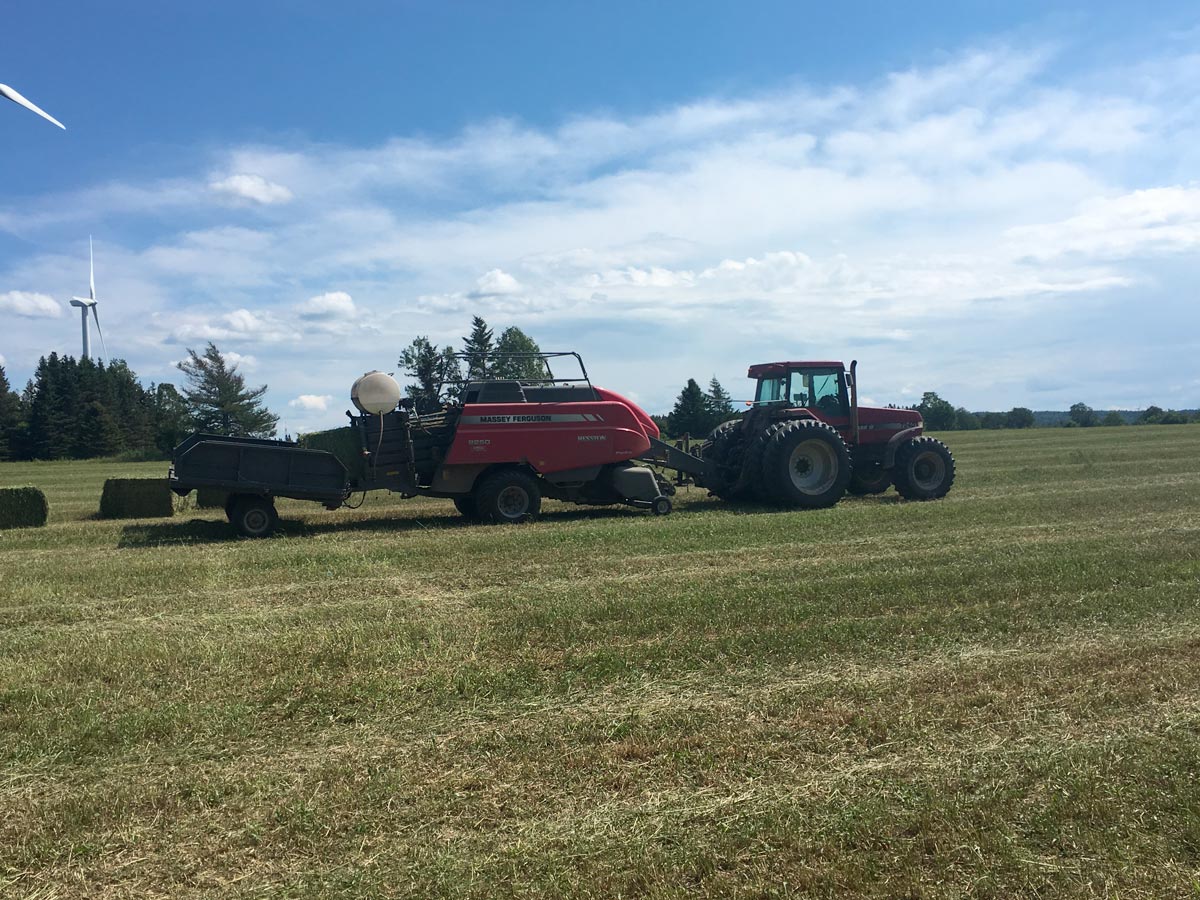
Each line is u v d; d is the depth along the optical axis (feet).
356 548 35.86
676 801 13.23
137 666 19.97
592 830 12.45
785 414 49.37
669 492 47.55
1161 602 23.73
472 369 46.26
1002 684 17.71
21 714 17.10
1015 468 71.36
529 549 34.94
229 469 40.37
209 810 13.33
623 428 45.52
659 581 28.76
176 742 15.83
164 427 168.86
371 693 17.99
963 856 11.52
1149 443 102.32
